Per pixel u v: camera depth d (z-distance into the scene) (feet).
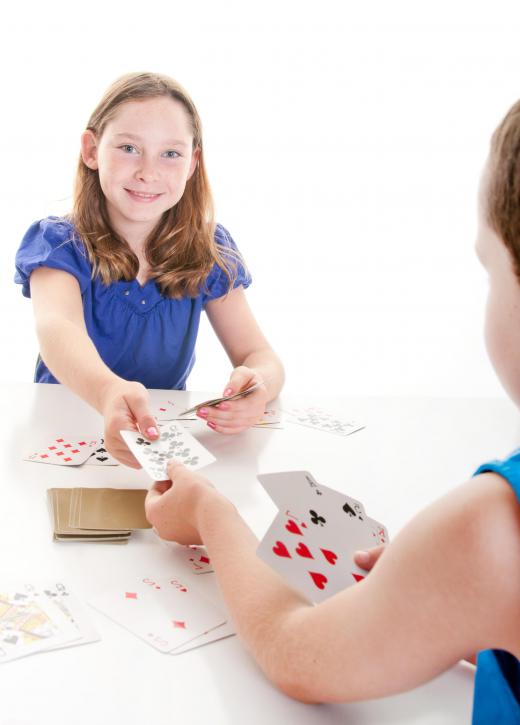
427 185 14.51
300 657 2.67
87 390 5.31
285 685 2.75
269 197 14.42
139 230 6.94
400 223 14.60
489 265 2.28
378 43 13.94
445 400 6.57
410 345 13.91
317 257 14.60
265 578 3.10
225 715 2.72
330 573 2.94
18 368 12.35
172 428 4.77
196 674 2.92
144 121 6.32
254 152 14.26
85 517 3.96
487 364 13.55
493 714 2.56
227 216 14.44
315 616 2.68
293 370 13.10
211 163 14.25
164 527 3.79
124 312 6.93
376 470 4.98
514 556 2.12
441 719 2.80
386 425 5.87
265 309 14.44
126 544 3.84
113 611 3.26
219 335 7.48
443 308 14.62
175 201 6.67
